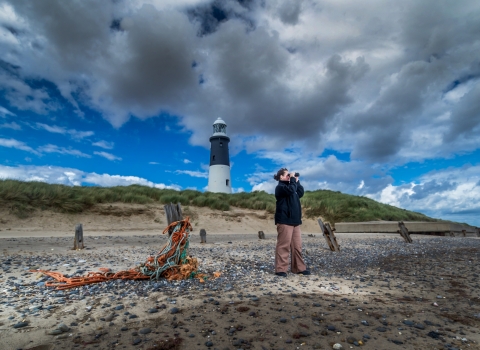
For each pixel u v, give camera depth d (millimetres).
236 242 12008
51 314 3307
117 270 5547
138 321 3164
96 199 16969
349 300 4164
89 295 4012
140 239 11922
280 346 2684
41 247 8516
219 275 5387
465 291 4777
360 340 2832
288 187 5809
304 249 10227
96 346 2582
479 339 2938
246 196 25172
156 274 4879
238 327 3053
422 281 5516
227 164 42219
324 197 29016
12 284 4445
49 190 15656
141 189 20781
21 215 13961
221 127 43500
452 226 20109
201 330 2971
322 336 2914
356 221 22891
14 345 2570
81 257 6918
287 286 4902
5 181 15328
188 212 19328
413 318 3479
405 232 12914
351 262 7688
